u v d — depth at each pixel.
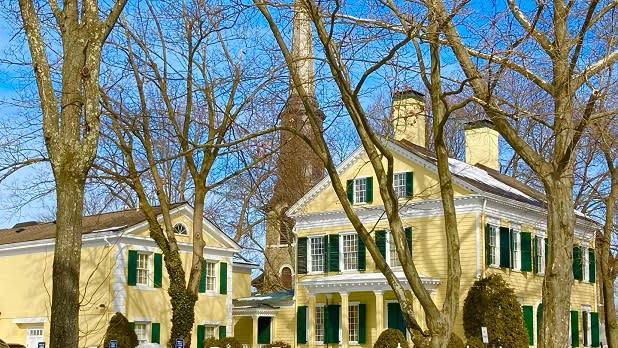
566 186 17.22
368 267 37.59
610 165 23.62
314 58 12.45
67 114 9.94
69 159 9.84
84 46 10.10
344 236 38.81
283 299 41.28
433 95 11.48
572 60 15.44
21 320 38.59
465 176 37.62
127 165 24.09
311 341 38.59
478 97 14.57
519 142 17.28
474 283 33.22
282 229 60.72
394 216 10.77
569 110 15.84
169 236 24.88
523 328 32.31
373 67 10.52
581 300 41.06
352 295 38.28
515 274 36.97
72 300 9.73
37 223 45.69
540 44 16.11
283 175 48.66
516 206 37.31
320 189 40.06
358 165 38.66
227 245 41.66
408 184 36.91
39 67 10.27
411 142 40.31
